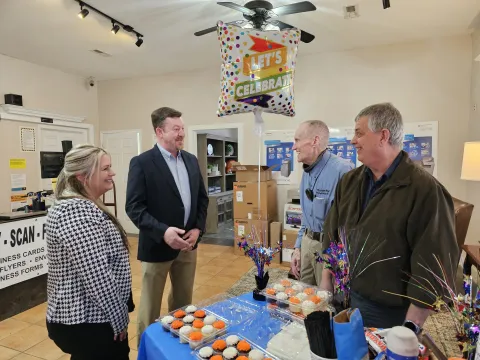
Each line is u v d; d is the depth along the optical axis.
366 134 1.19
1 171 4.21
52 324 1.22
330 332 0.79
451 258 1.05
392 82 3.98
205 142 6.10
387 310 1.17
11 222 2.70
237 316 1.23
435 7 2.98
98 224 1.22
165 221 1.93
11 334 2.44
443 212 1.08
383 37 3.75
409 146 3.94
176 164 2.05
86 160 1.29
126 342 1.37
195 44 3.91
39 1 2.85
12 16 3.13
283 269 3.78
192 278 2.16
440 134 3.81
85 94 5.46
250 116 4.73
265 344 1.04
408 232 1.11
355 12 3.05
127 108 5.51
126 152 5.57
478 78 3.35
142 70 5.02
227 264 4.01
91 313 1.20
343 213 1.37
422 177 1.13
